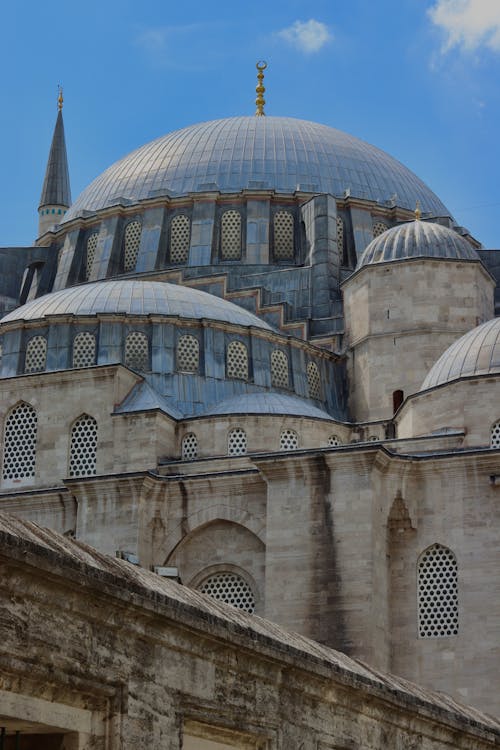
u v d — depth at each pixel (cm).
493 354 6200
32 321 7062
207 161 8794
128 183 8862
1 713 1986
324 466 5712
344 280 7762
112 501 6072
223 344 7088
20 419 6644
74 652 2095
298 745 2597
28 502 6331
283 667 2555
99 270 8438
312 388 7375
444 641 5562
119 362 6788
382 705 2883
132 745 2183
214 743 2425
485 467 5647
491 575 5556
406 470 5744
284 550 5703
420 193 9031
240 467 6216
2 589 1969
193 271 8169
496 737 3403
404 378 7219
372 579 5553
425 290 7288
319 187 8669
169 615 2252
